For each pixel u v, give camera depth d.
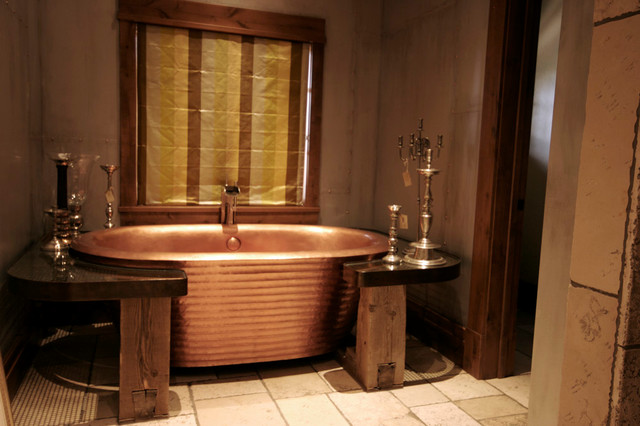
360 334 2.46
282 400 2.27
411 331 3.26
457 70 2.84
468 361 2.65
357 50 3.71
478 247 2.59
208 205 3.47
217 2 3.34
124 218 3.27
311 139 3.65
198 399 2.26
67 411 2.11
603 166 0.86
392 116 3.59
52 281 1.91
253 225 3.22
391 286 2.38
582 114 1.41
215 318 2.38
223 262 2.29
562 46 1.49
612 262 0.83
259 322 2.45
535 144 3.92
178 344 2.40
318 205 3.71
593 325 0.88
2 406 1.39
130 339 2.02
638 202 0.79
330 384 2.46
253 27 3.43
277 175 3.63
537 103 3.91
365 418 2.13
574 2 1.44
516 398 2.36
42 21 3.00
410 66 3.35
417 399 2.33
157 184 3.35
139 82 3.25
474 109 2.68
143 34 3.23
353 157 3.79
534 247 3.93
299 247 3.25
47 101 3.05
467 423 2.11
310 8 3.57
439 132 3.02
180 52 3.31
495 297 2.54
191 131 3.39
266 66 3.52
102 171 3.20
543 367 1.51
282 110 3.59
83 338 2.99
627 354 0.82
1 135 2.22
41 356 2.70
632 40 0.80
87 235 2.66
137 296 1.97
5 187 2.28
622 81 0.82
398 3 3.50
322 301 2.53
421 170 2.54
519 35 2.44
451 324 2.81
